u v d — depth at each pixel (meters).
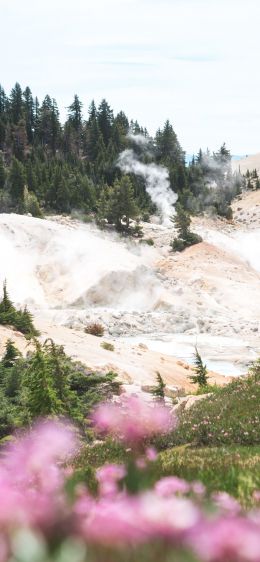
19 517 1.59
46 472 2.86
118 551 1.48
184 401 17.36
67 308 71.69
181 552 1.45
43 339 39.00
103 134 188.50
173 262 93.75
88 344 40.34
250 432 12.17
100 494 3.13
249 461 7.84
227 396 15.04
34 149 156.62
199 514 1.56
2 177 127.62
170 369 38.38
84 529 1.54
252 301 76.62
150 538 1.48
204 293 77.50
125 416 3.58
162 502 1.57
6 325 38.94
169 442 12.19
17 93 175.00
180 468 6.47
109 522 1.50
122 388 24.91
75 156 162.75
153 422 3.54
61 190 125.81
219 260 96.19
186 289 76.12
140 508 1.57
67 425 16.52
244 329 62.19
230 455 9.43
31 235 85.62
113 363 35.44
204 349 52.69
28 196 115.81
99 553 1.49
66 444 2.92
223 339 58.06
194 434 12.48
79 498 2.94
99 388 23.41
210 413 13.84
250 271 97.06
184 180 170.12
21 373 21.81
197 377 33.28
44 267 79.56
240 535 1.37
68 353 35.75
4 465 2.89
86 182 132.62
